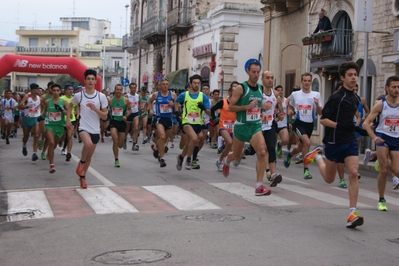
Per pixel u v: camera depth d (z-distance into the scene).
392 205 9.02
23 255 5.90
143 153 17.20
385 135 8.62
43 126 14.97
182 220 7.40
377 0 19.03
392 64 18.20
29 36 87.50
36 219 7.61
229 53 34.44
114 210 8.12
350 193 7.09
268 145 10.12
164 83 12.98
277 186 10.59
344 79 7.30
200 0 39.06
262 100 9.20
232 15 34.25
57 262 5.60
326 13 22.47
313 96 11.91
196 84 12.23
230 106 9.02
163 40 46.06
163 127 12.87
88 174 11.96
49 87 13.71
